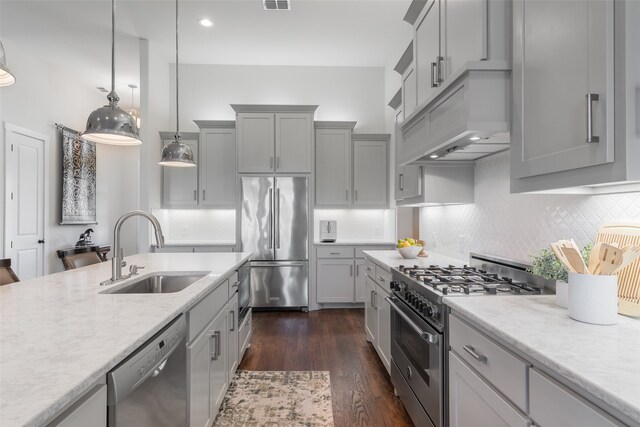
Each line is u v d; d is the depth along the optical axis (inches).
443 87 67.9
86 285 68.7
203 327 68.2
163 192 187.0
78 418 29.8
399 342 87.2
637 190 50.9
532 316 48.3
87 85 217.8
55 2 139.5
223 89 202.4
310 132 179.0
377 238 203.8
